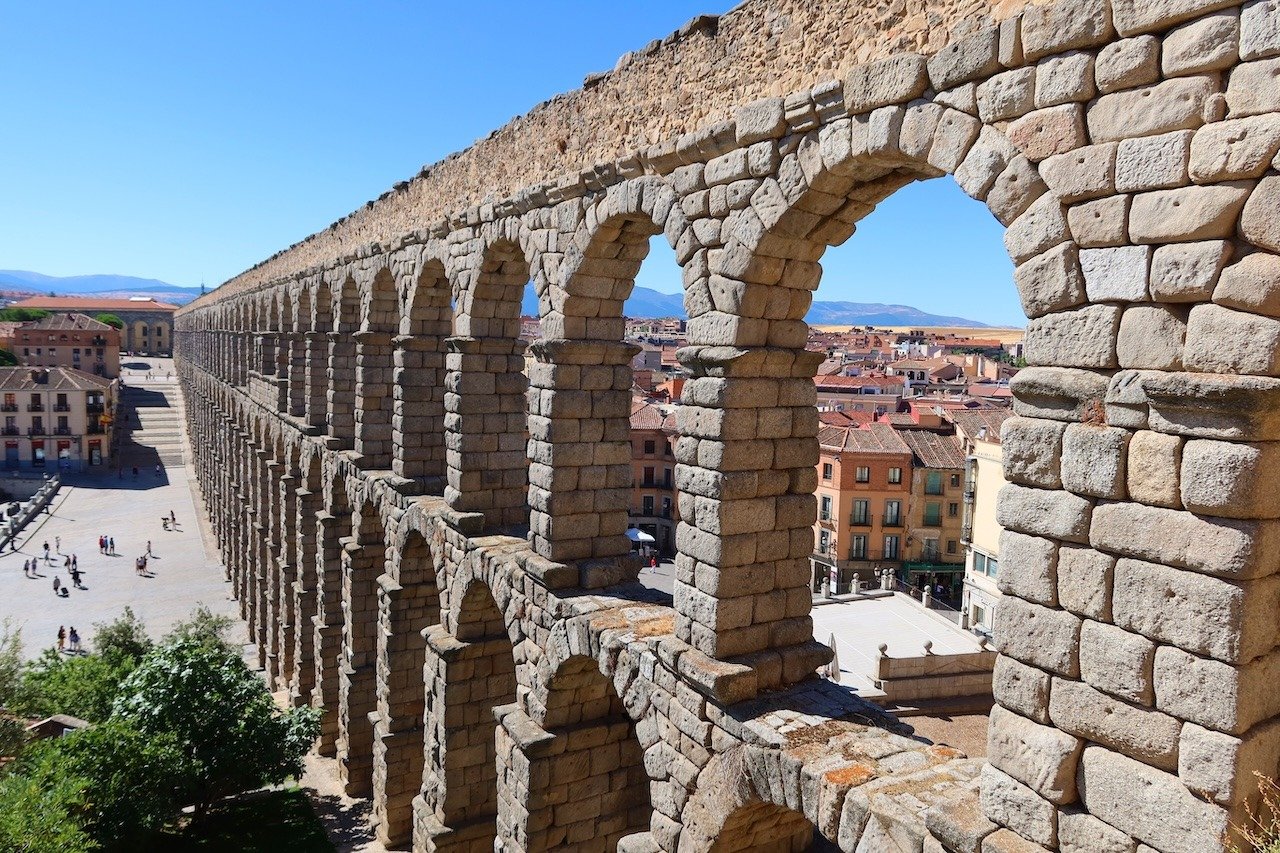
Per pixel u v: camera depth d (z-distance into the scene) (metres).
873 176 14.66
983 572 61.84
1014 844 11.05
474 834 26.23
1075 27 10.58
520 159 23.55
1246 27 9.19
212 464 92.88
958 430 75.94
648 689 17.69
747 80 15.97
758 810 16.27
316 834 33.06
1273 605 9.46
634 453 83.19
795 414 16.94
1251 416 9.03
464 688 25.98
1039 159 11.12
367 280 34.50
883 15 13.38
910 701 35.84
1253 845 9.30
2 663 39.16
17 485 119.88
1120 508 10.19
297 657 42.84
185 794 32.44
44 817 24.19
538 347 21.47
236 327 73.88
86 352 174.62
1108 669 10.28
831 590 72.88
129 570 79.50
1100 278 10.53
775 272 16.23
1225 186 9.39
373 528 35.09
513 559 22.53
